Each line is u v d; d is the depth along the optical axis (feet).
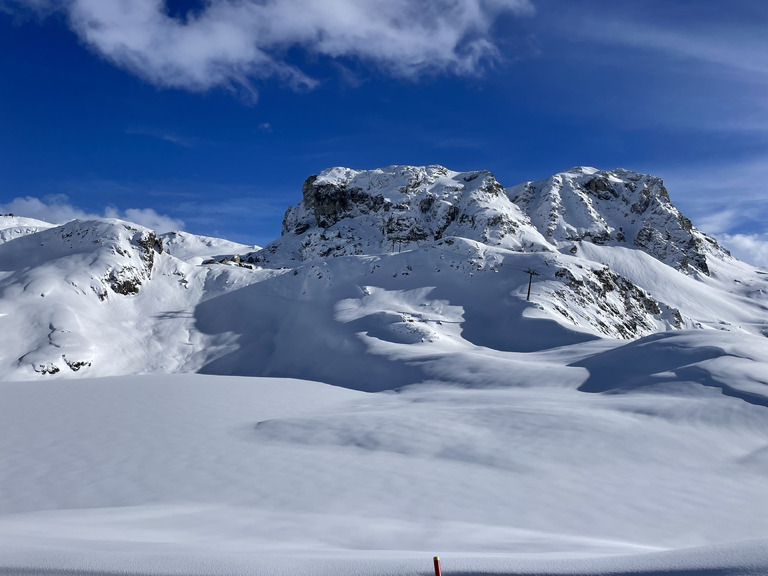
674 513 50.11
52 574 22.57
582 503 52.42
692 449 69.15
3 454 71.15
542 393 106.52
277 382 138.00
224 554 26.16
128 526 40.57
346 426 81.10
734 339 116.37
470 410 87.04
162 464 66.59
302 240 547.90
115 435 80.38
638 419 80.59
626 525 47.24
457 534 39.78
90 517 44.93
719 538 44.78
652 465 64.23
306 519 45.34
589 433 73.87
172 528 40.47
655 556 21.26
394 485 57.52
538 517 48.70
